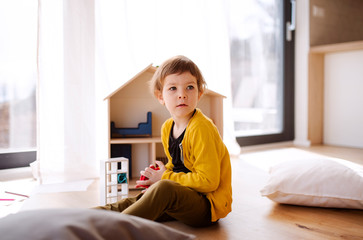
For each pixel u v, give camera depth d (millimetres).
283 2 3113
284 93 3152
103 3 1951
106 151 1755
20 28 1873
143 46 2096
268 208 1292
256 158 2465
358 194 1228
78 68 1833
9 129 1878
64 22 1801
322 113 3266
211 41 2398
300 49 3201
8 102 1864
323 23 3289
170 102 1039
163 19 2191
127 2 2035
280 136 3143
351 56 3023
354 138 3047
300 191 1295
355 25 3715
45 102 1760
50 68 1781
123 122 1774
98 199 1437
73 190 1587
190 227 1084
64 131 1804
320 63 3213
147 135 1789
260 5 2932
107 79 1945
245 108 2861
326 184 1278
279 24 3107
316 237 1007
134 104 1789
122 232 524
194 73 1056
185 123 1075
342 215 1209
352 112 3047
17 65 1875
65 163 1803
